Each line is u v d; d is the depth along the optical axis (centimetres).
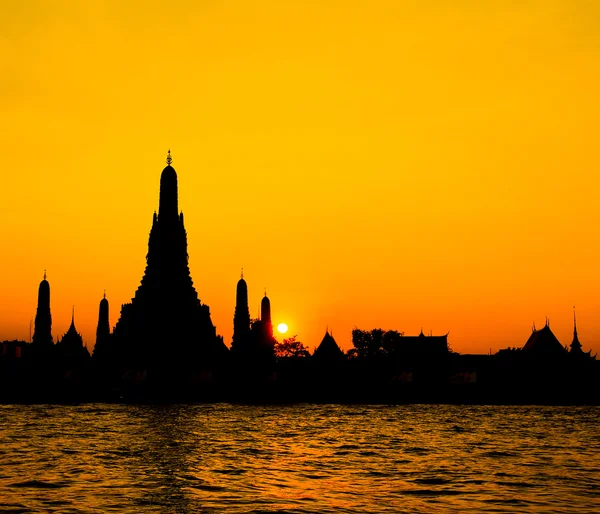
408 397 15250
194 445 6706
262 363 17588
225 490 4372
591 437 7669
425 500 4097
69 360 19825
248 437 7519
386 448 6606
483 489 4441
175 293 16638
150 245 17338
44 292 18338
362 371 17288
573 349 16762
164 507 3884
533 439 7456
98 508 3856
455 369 17238
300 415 11112
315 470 5203
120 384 15825
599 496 4234
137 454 6009
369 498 4144
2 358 17338
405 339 18050
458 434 7994
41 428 8425
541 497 4194
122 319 17150
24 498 4109
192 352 16300
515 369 16012
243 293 18438
